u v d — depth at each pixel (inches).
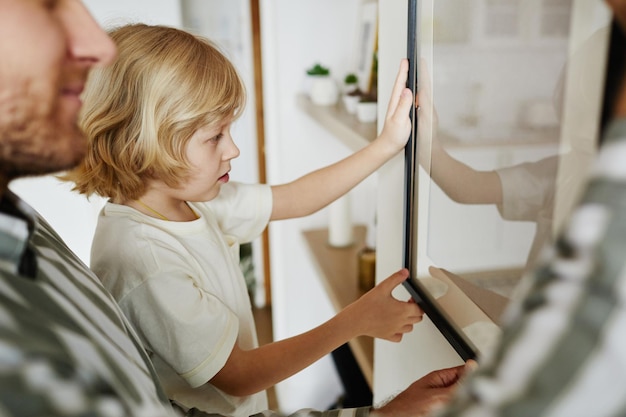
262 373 34.0
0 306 14.9
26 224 17.6
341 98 70.7
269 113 81.0
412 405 26.6
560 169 18.9
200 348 33.4
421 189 32.3
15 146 16.6
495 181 23.3
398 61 35.8
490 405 10.9
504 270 23.4
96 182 36.9
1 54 15.4
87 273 23.3
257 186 45.3
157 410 18.9
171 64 33.6
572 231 10.4
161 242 35.3
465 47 25.0
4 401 13.1
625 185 9.7
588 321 9.7
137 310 33.7
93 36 18.0
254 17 109.8
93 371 16.3
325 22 76.2
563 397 9.9
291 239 86.0
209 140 35.7
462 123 25.9
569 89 18.0
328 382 89.1
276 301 94.2
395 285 33.5
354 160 39.9
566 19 17.8
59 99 17.5
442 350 32.8
